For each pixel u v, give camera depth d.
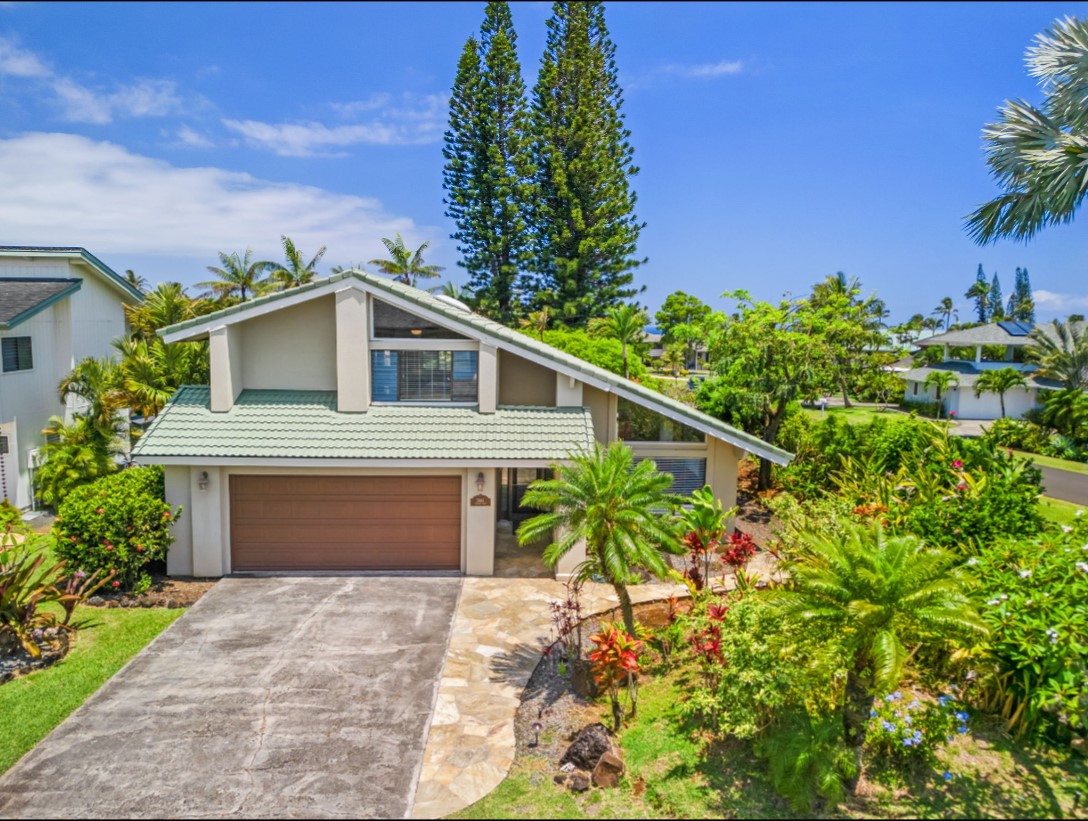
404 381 15.38
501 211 46.28
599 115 45.97
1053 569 8.35
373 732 8.79
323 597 13.45
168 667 10.49
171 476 14.30
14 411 20.23
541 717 9.06
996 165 14.40
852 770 7.04
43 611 12.46
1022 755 7.60
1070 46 13.29
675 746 8.11
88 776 7.82
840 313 24.75
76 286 22.42
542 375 16.17
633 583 10.23
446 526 15.01
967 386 46.31
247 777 7.84
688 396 29.41
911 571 6.89
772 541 13.71
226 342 14.53
